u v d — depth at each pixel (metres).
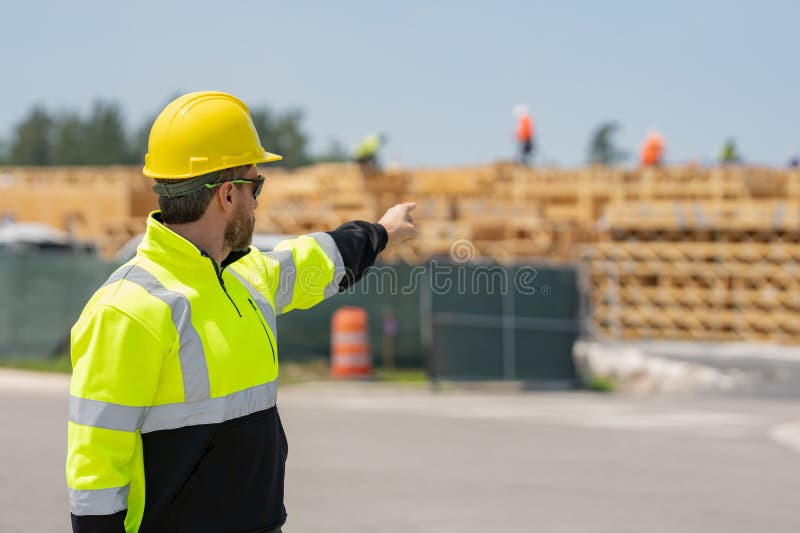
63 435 15.80
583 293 29.41
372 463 14.58
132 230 51.28
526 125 55.97
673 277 46.03
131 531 3.95
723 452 16.84
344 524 10.87
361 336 27.14
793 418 22.09
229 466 4.04
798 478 14.54
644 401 25.69
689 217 44.97
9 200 57.03
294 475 13.56
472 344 27.66
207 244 4.18
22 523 10.48
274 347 4.32
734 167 53.38
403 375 28.06
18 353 28.12
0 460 13.66
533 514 11.59
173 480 3.95
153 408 3.93
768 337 44.81
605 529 11.00
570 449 16.55
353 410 20.95
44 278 28.11
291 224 46.72
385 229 4.97
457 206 46.41
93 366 3.84
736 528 11.23
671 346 43.94
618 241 46.09
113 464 3.82
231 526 4.03
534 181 55.19
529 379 28.50
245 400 4.09
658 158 59.34
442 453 15.65
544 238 45.19
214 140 4.12
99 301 3.90
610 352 34.97
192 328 3.96
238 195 4.21
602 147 195.00
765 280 45.12
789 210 44.09
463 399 24.31
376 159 53.88
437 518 11.26
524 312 28.47
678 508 12.22
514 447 16.50
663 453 16.50
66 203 56.31
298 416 19.70
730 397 28.41
